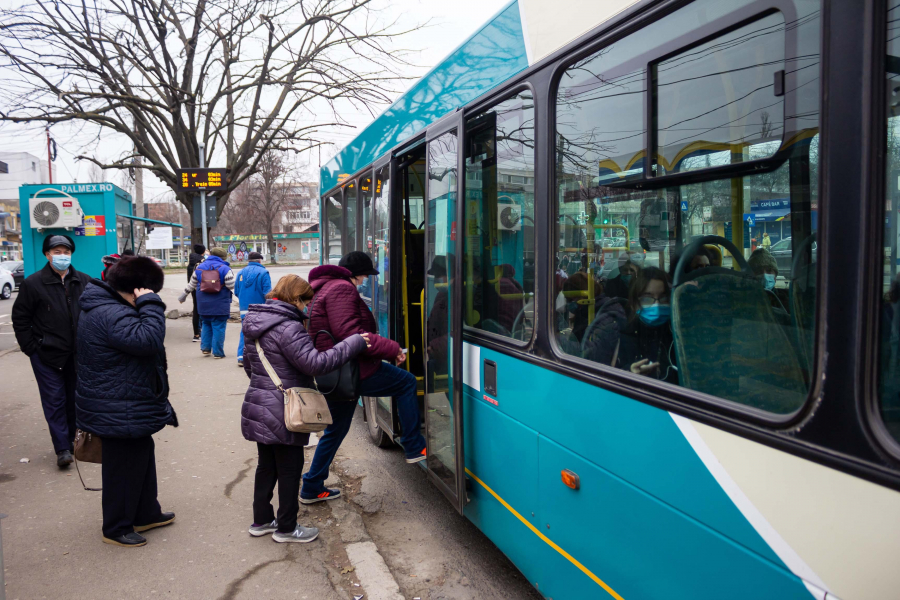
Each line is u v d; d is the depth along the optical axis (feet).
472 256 10.75
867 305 4.28
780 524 4.82
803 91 5.13
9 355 33.24
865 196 4.32
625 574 6.66
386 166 15.84
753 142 5.62
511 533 9.33
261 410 11.46
